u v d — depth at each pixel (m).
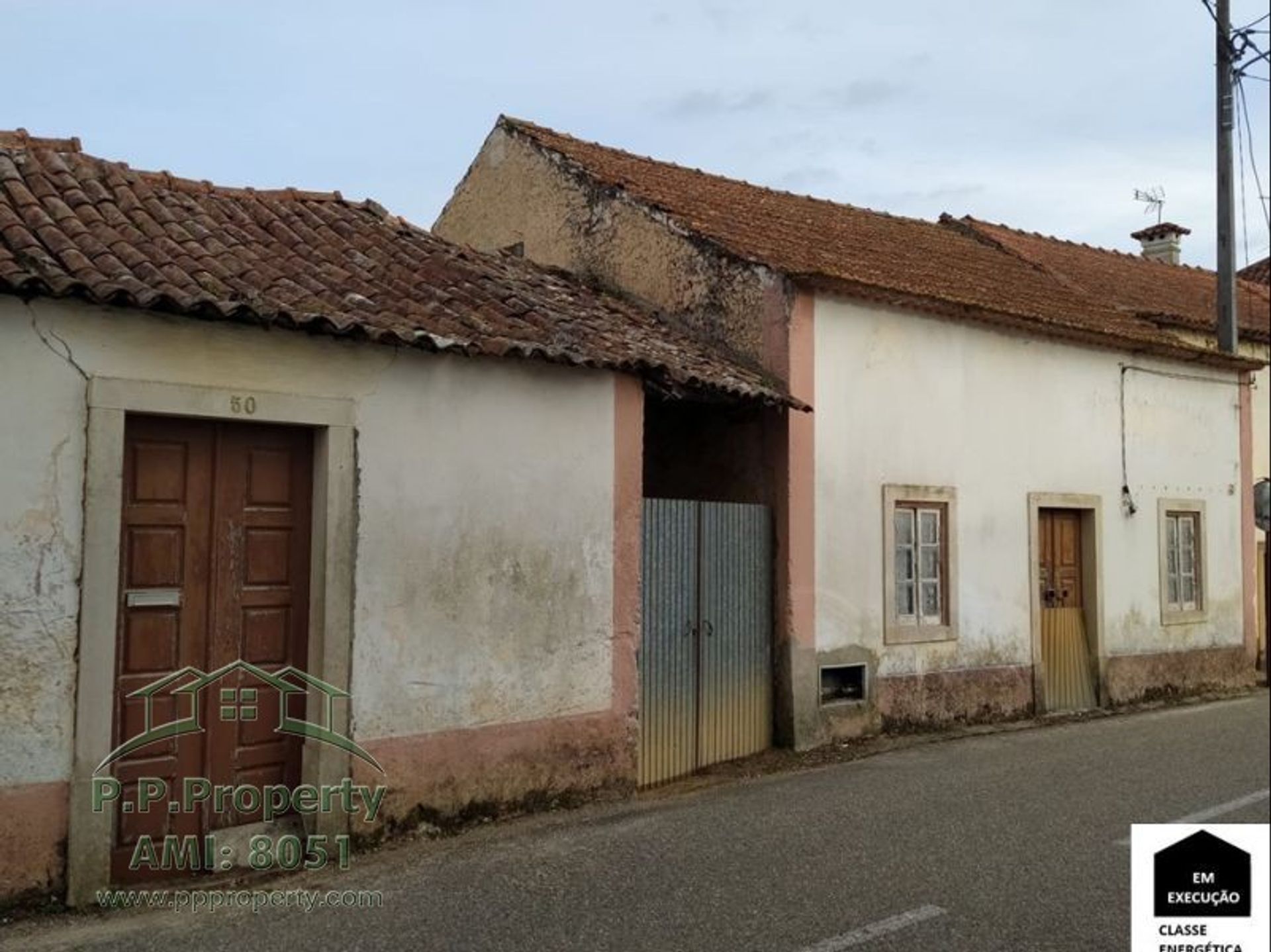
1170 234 18.66
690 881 5.48
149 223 6.52
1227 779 7.84
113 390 5.34
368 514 6.19
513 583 6.82
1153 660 12.08
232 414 5.71
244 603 5.91
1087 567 11.55
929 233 13.76
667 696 7.92
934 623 9.95
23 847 5.04
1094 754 8.80
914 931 4.80
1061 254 15.49
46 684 5.12
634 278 10.15
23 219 5.83
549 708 6.97
